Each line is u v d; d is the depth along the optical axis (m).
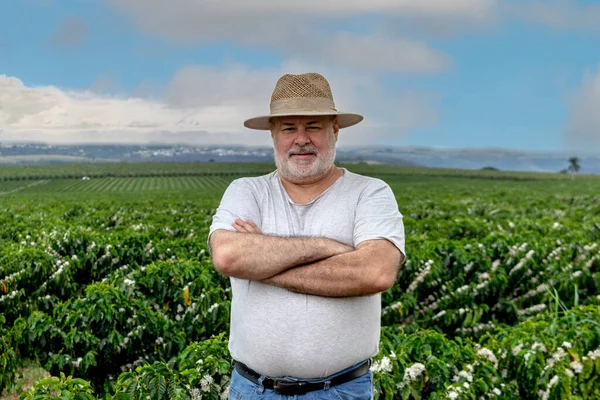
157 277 8.24
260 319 3.18
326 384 3.16
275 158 3.36
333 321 3.12
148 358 6.98
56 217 24.19
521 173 193.25
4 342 6.88
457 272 9.62
